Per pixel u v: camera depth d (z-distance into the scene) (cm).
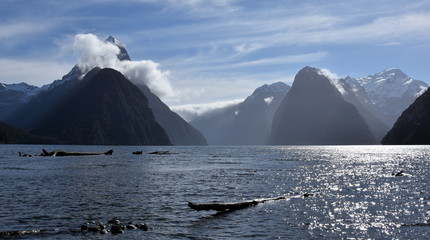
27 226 2600
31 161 10112
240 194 4091
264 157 13462
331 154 15775
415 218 2897
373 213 3080
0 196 3809
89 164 8988
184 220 2838
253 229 2583
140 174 6412
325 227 2636
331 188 4575
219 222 2780
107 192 4169
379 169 7531
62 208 3212
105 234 2425
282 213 3083
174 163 9725
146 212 3100
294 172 6850
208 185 4862
